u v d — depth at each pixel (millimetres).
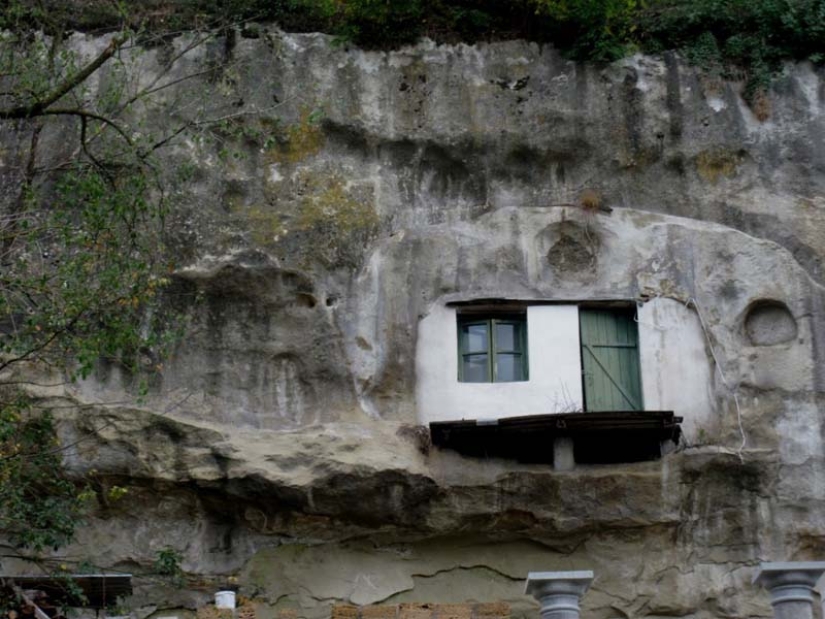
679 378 19469
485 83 20719
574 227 20125
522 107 20547
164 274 18188
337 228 19531
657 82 20766
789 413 19031
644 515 18734
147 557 18328
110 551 18297
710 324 19578
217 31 19672
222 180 19734
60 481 16109
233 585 18609
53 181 19156
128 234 17359
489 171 20359
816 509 18641
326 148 20188
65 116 19688
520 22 21125
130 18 20609
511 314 19984
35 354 16109
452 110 20469
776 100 20812
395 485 18422
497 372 19688
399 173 20234
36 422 16734
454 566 19109
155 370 18672
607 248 20094
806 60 21109
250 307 19188
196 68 20547
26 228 16531
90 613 16562
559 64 20844
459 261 19781
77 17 20984
